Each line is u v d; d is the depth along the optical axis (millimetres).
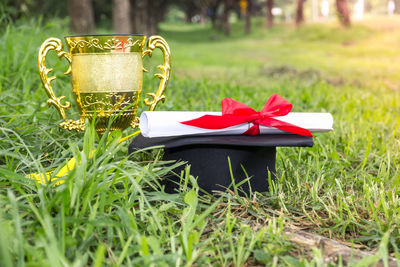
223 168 794
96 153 757
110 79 831
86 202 649
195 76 3037
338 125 1375
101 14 10148
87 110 845
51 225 596
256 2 26172
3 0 2424
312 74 3170
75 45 827
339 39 9820
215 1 16094
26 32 1840
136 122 883
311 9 26922
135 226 655
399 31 9688
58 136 950
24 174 779
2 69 1445
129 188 740
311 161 1018
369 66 4633
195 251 624
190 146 793
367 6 24484
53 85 1345
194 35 14398
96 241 646
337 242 696
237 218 748
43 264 552
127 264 599
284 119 814
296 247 669
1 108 1056
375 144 1189
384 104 1879
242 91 1824
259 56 6406
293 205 801
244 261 636
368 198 799
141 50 858
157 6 13727
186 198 708
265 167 824
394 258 660
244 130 789
